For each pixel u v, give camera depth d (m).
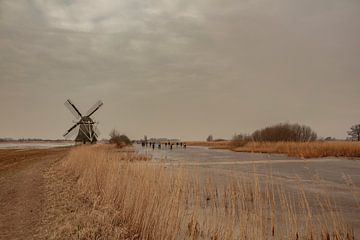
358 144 44.56
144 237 8.88
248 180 18.88
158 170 11.29
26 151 59.72
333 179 20.84
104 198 12.41
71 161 25.20
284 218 10.56
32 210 11.66
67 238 8.50
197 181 11.38
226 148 77.12
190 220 10.06
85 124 65.38
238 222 9.61
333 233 9.37
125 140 63.19
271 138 57.09
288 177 21.11
